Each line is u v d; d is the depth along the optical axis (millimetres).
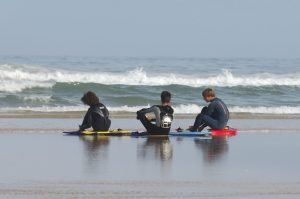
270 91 115750
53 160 42906
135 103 97125
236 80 125375
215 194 32781
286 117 80125
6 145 50062
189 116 78438
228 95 111562
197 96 107438
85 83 107250
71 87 105688
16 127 63094
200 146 51156
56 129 61906
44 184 34594
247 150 49375
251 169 40531
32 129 61500
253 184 35500
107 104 95875
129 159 43750
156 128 56719
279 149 50312
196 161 43344
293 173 39250
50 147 49250
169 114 57094
